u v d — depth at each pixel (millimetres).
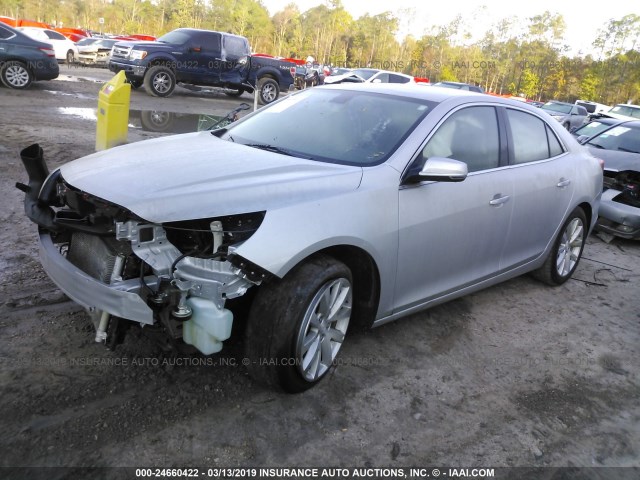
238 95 20031
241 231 2744
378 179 3279
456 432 3025
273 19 102750
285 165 3219
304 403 3074
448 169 3238
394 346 3809
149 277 2701
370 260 3234
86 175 3023
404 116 3762
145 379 3088
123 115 7375
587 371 3838
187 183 2824
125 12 95125
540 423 3199
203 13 89438
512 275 4641
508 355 3916
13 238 4816
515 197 4223
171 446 2645
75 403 2842
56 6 90000
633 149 8016
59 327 3506
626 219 6863
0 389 2879
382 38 92875
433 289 3816
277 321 2809
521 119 4523
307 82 26281
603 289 5453
